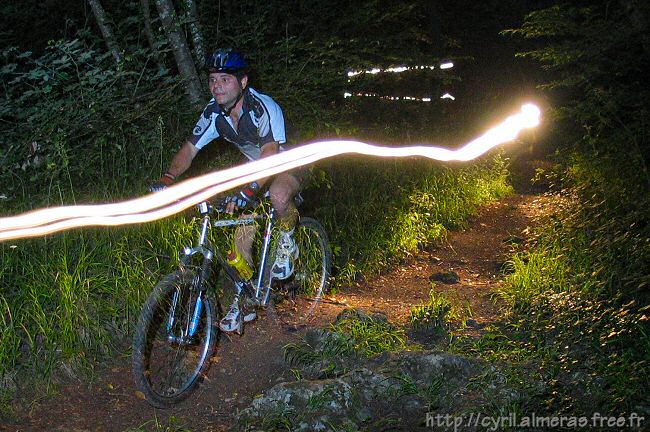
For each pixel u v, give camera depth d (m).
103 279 5.32
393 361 4.97
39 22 9.84
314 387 4.52
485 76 23.38
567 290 6.22
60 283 4.99
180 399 4.62
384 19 12.42
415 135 12.93
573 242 7.43
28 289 5.02
